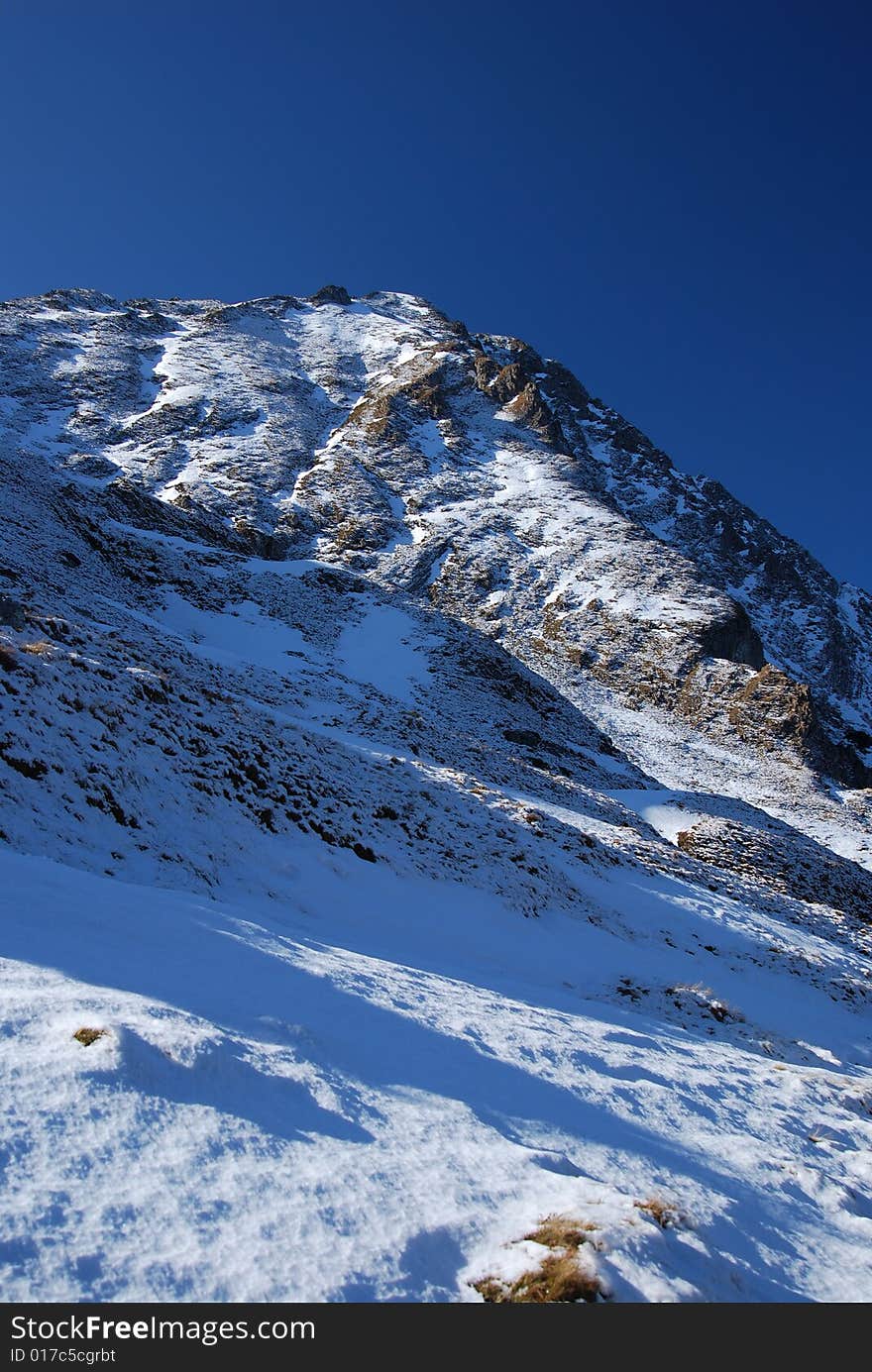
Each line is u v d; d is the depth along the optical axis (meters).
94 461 110.12
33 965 6.12
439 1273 4.18
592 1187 5.34
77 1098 4.59
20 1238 3.56
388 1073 6.46
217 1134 4.71
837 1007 20.80
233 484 109.00
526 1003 11.59
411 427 139.25
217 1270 3.74
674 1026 14.12
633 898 23.45
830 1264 5.73
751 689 80.19
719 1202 6.06
